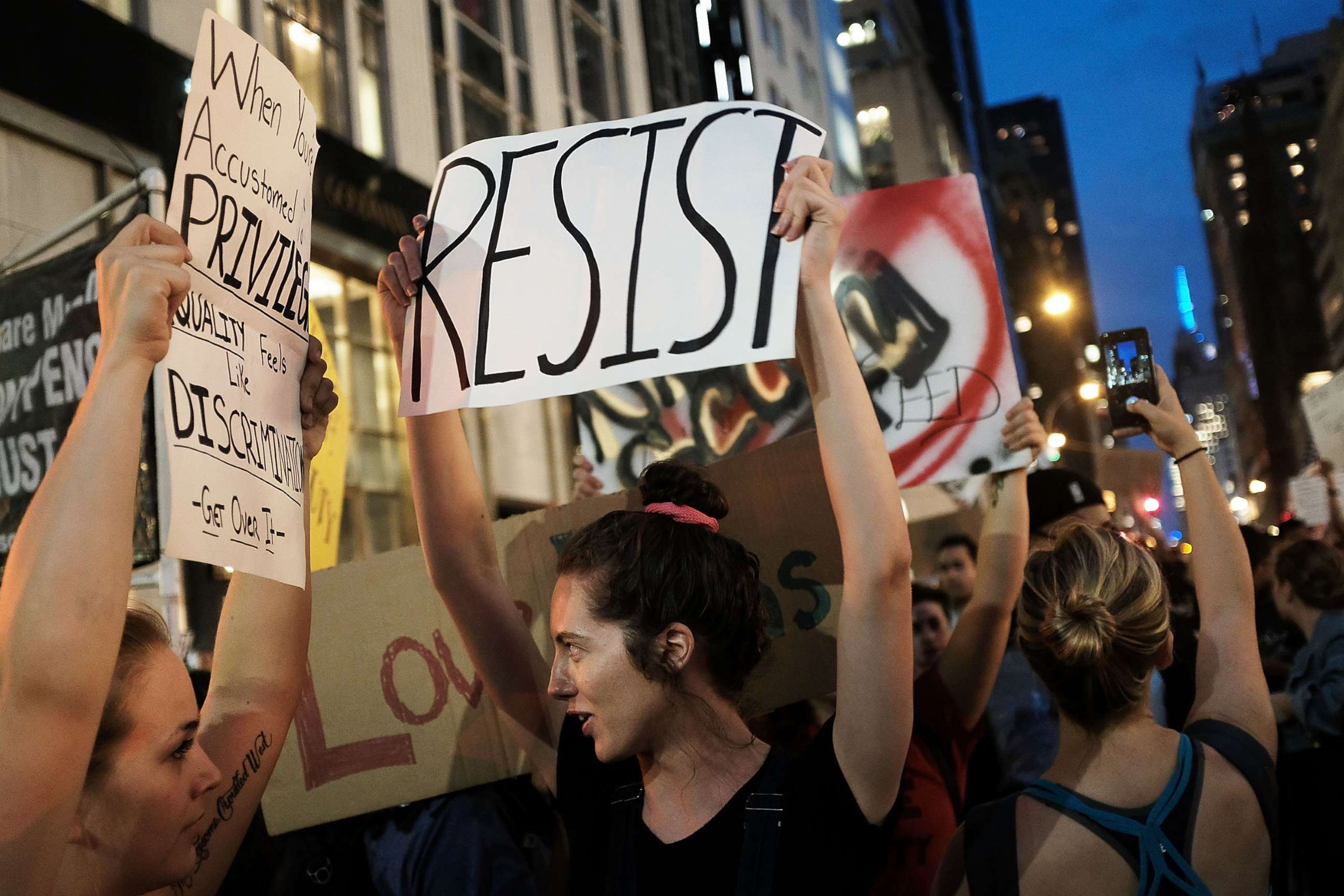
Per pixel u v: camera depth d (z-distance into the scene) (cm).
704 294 186
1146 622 167
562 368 192
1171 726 354
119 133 812
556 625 160
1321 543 361
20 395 366
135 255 125
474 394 195
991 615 256
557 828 242
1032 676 338
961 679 256
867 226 291
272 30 1023
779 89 3053
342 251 1070
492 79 1448
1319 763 340
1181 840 160
